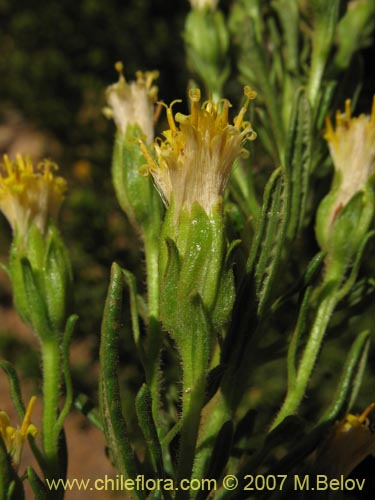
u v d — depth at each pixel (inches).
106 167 10.7
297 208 3.4
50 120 11.4
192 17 4.4
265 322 3.2
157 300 3.3
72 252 9.4
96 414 3.4
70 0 11.9
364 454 3.2
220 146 2.8
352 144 3.4
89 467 10.6
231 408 3.1
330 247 3.4
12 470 2.9
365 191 3.4
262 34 4.3
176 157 2.8
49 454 3.2
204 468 3.1
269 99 3.8
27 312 3.4
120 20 11.7
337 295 3.4
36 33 12.0
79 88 11.6
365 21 4.0
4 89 11.9
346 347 8.1
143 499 2.9
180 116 2.8
